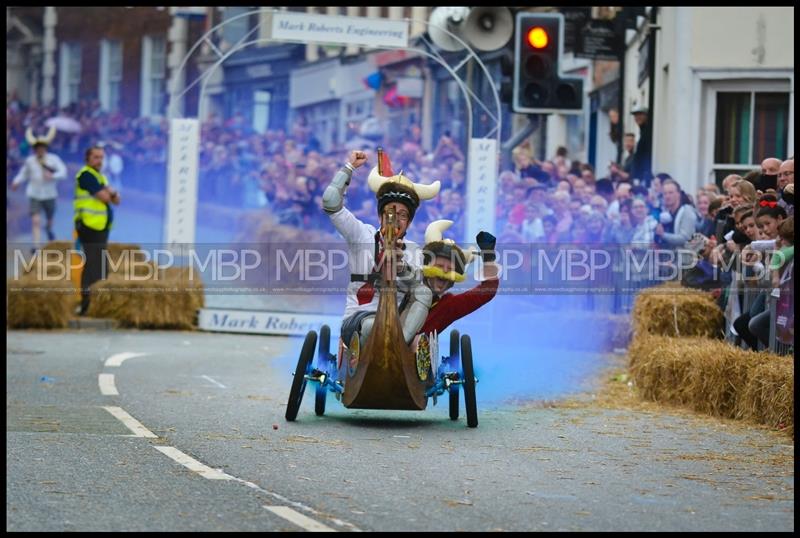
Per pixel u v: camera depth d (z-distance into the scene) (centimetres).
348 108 8825
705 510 1778
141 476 1916
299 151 6619
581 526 1659
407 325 2369
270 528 1599
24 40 10825
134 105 10381
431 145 7962
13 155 9775
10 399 2761
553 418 2667
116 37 10506
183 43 10125
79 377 3209
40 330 4738
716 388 2720
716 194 4234
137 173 9550
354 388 2334
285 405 2764
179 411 2636
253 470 1986
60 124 9725
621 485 1945
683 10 5466
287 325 4666
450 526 1641
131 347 4100
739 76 5425
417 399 2333
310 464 2050
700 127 5466
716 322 3484
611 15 6006
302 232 5412
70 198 9644
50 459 2031
